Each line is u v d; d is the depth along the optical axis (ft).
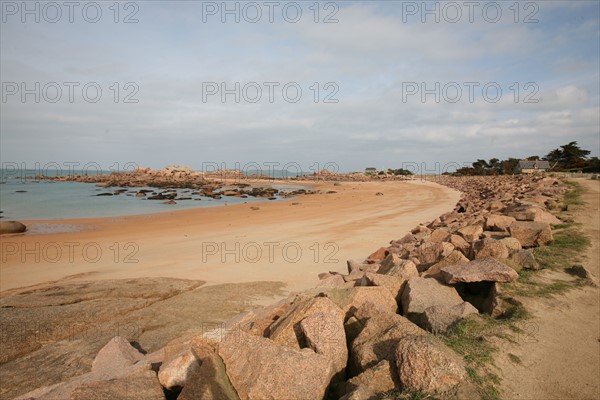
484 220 41.22
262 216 99.60
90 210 118.11
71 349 24.93
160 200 152.76
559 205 50.24
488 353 15.53
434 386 12.11
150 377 14.24
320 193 187.83
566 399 13.39
